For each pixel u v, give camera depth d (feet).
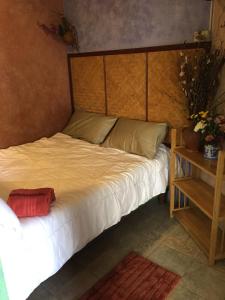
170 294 5.26
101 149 8.71
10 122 9.75
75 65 10.92
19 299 4.30
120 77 9.20
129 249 6.64
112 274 5.84
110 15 9.02
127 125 8.66
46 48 10.37
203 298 5.16
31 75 10.07
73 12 10.32
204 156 6.34
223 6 6.39
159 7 7.64
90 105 10.82
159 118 8.42
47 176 6.79
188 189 7.13
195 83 6.75
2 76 9.22
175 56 7.48
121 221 7.79
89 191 5.83
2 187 6.25
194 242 6.81
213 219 5.65
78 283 5.64
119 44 9.04
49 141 9.86
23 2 9.34
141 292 5.34
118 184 6.37
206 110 6.90
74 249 5.35
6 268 4.13
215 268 5.92
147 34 8.14
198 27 7.09
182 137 7.28
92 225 5.74
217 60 6.51
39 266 4.63
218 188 5.40
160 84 8.06
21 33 9.48
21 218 4.74
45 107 10.80
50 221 4.86
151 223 7.69
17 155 8.49
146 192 7.22
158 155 7.82
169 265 6.05
